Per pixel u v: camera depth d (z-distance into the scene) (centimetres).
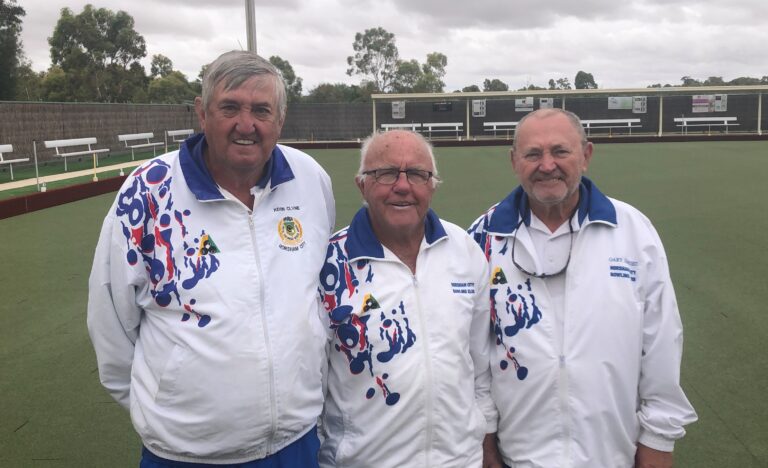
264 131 153
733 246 563
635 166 1327
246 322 151
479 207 807
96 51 3762
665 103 2600
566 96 2609
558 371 167
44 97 3612
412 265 172
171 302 153
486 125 2650
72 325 389
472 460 170
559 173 165
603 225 171
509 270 176
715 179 1083
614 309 166
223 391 150
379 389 162
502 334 175
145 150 1780
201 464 156
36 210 837
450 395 164
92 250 597
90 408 284
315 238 170
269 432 154
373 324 163
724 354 329
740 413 270
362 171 166
